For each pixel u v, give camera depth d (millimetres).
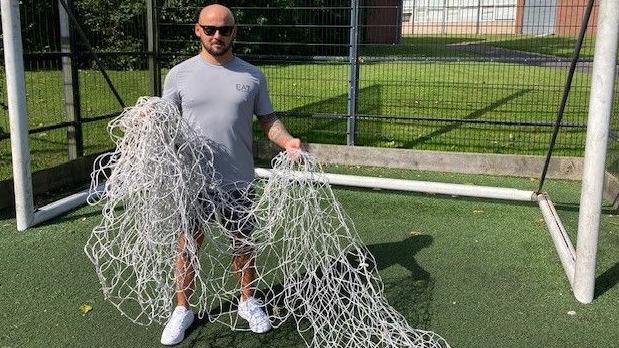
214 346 3125
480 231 4750
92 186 3080
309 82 9805
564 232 4344
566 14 7848
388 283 3830
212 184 3027
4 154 6227
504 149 7031
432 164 6602
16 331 3230
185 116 3080
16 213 4734
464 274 3971
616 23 3266
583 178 3512
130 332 3238
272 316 3357
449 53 10359
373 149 6727
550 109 8688
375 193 5746
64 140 6754
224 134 3072
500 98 9531
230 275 3627
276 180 3039
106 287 3389
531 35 8062
